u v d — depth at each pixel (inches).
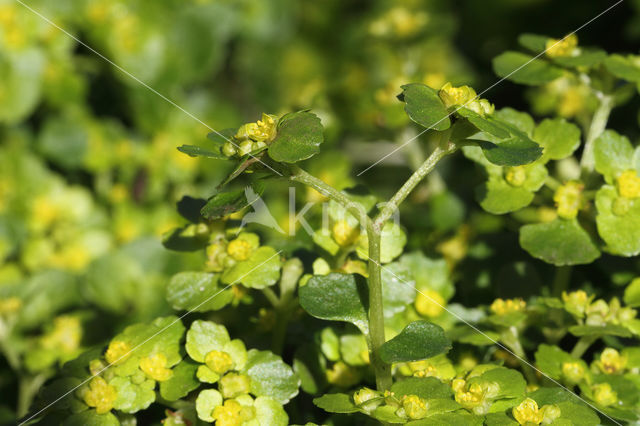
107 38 19.3
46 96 18.7
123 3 19.5
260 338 12.4
